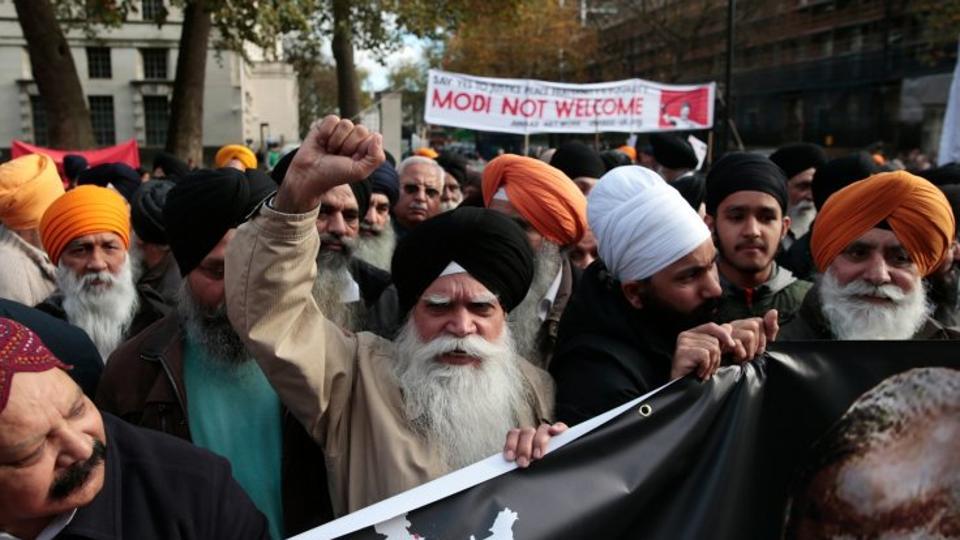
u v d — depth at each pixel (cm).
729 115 1530
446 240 214
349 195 325
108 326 342
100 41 1931
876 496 211
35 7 1478
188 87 1644
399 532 173
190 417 227
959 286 361
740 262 326
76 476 151
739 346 203
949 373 212
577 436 187
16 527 154
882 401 211
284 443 226
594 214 253
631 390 222
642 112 1012
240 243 197
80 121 1548
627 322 240
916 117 3328
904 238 277
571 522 181
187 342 235
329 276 319
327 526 167
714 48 4084
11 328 150
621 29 4197
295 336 201
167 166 838
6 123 3644
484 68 4122
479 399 212
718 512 198
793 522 208
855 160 455
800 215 561
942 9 2505
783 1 4056
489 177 351
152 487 171
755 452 206
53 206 342
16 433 142
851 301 285
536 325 323
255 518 185
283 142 4291
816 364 211
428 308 216
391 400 214
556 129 981
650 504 193
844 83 3809
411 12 1680
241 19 1300
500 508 178
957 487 214
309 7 1351
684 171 706
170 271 384
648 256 236
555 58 4050
